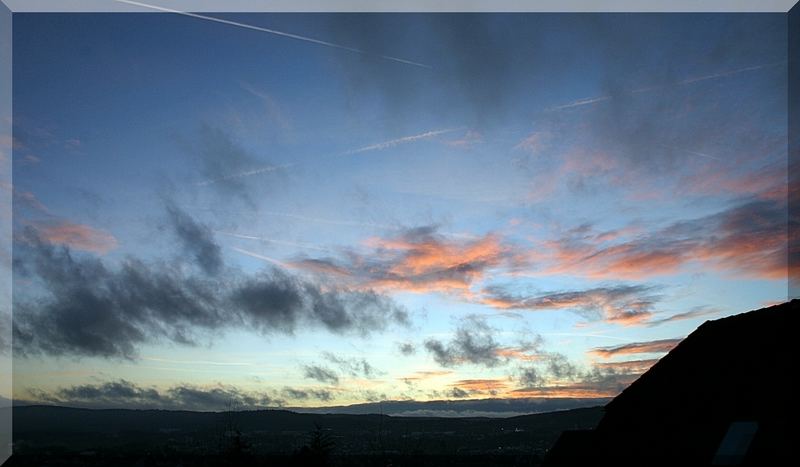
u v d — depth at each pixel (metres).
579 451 22.55
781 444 15.38
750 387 18.41
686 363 22.39
